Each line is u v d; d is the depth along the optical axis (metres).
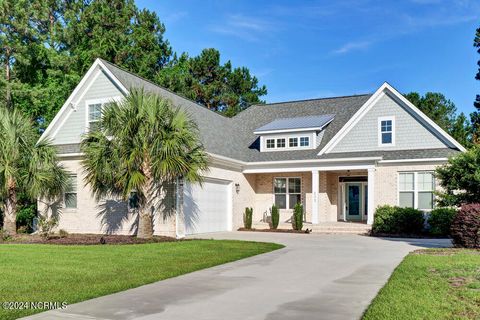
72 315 7.16
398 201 23.03
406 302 7.52
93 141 18.28
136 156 17.09
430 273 10.28
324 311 7.36
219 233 22.94
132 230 21.09
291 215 27.09
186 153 17.97
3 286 9.05
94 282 9.55
